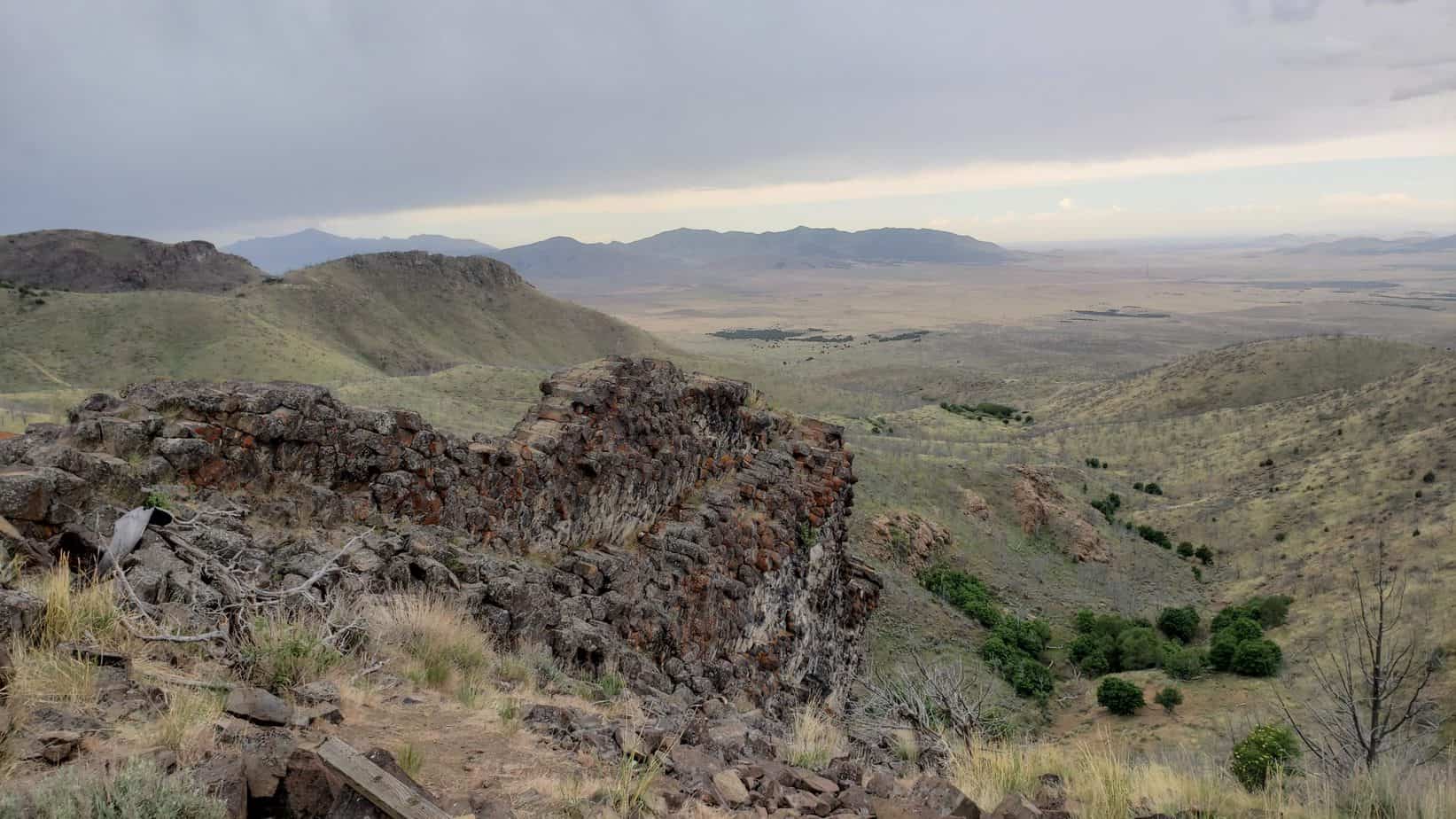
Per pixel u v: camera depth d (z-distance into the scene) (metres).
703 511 17.98
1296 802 7.55
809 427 23.98
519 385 90.06
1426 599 47.38
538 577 12.52
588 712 8.34
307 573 8.73
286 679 6.44
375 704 6.69
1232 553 82.38
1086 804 7.15
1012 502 83.06
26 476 7.72
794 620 20.06
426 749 5.97
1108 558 78.56
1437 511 71.25
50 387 125.50
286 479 11.24
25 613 5.75
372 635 7.98
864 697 19.88
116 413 10.16
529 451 14.74
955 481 84.19
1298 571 70.25
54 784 3.80
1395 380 118.31
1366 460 92.50
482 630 9.96
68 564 7.09
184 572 7.49
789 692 18.64
